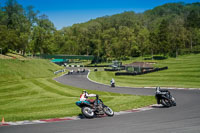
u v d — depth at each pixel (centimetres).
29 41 11412
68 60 15962
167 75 5247
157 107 1534
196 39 15000
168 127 928
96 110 1176
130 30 17188
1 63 6112
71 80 5300
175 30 16675
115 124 1002
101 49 15925
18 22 11112
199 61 8038
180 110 1377
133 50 15262
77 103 1188
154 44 14075
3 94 3095
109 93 2961
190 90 3009
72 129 913
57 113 1329
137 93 2861
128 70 8194
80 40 18225
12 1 11038
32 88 3631
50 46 12162
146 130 883
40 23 12750
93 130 892
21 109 1733
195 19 18775
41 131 884
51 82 4653
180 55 13288
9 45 9062
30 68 6856
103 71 8231
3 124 1030
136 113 1302
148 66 7700
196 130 868
